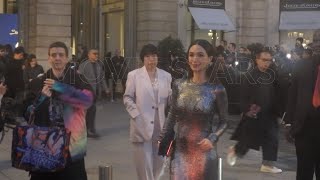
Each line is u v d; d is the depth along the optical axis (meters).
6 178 7.78
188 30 25.02
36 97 4.72
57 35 23.31
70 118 4.66
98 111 16.94
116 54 21.25
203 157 4.53
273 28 27.33
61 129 4.54
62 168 4.50
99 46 27.20
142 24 24.61
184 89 4.63
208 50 4.61
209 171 4.54
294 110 5.90
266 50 8.50
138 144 6.25
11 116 6.07
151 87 6.27
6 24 22.52
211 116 4.58
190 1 24.64
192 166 4.54
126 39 24.92
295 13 25.94
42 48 23.02
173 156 4.66
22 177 7.85
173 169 4.62
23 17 23.62
